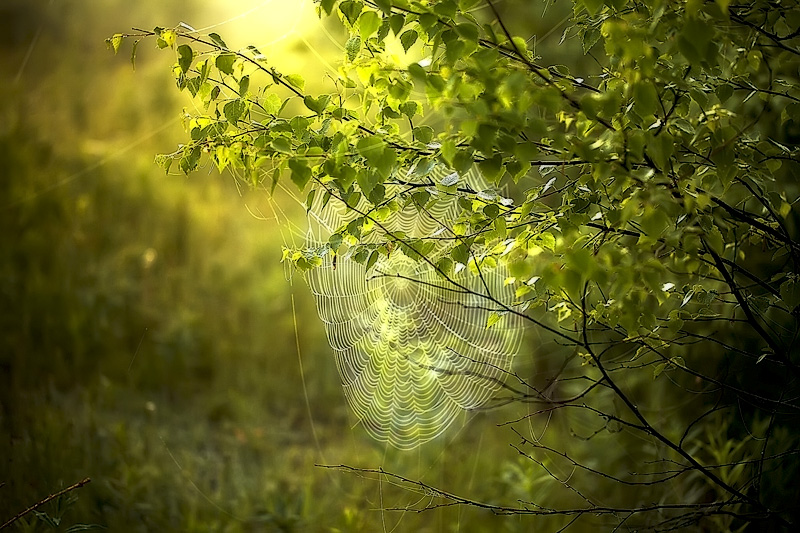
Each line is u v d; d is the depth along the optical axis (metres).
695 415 4.57
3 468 3.95
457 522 4.55
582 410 5.14
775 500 3.51
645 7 2.15
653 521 4.18
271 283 7.24
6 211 6.89
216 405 5.99
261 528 4.48
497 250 2.39
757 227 2.38
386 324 4.96
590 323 2.66
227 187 8.20
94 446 4.52
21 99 8.43
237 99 2.29
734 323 3.93
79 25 9.66
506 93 1.74
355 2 2.08
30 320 5.90
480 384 5.27
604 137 1.96
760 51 2.18
